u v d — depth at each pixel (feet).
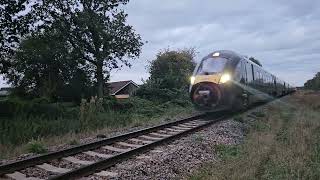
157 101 103.19
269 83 112.16
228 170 32.22
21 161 32.40
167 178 31.04
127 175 30.58
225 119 66.49
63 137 51.34
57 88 131.85
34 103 82.79
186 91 110.73
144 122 67.46
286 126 59.47
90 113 66.28
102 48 134.82
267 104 102.78
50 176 30.53
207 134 50.26
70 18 129.08
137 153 38.27
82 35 131.54
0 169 30.53
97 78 136.56
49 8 121.60
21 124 61.62
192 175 31.73
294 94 179.11
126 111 89.76
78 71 136.36
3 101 81.66
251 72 85.87
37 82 134.72
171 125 58.75
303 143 43.01
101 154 38.27
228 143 46.62
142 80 112.16
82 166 31.73
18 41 89.20
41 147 40.68
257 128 58.95
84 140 48.03
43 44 126.21
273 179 30.53
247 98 81.30
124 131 56.13
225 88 70.85
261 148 40.86
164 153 38.09
